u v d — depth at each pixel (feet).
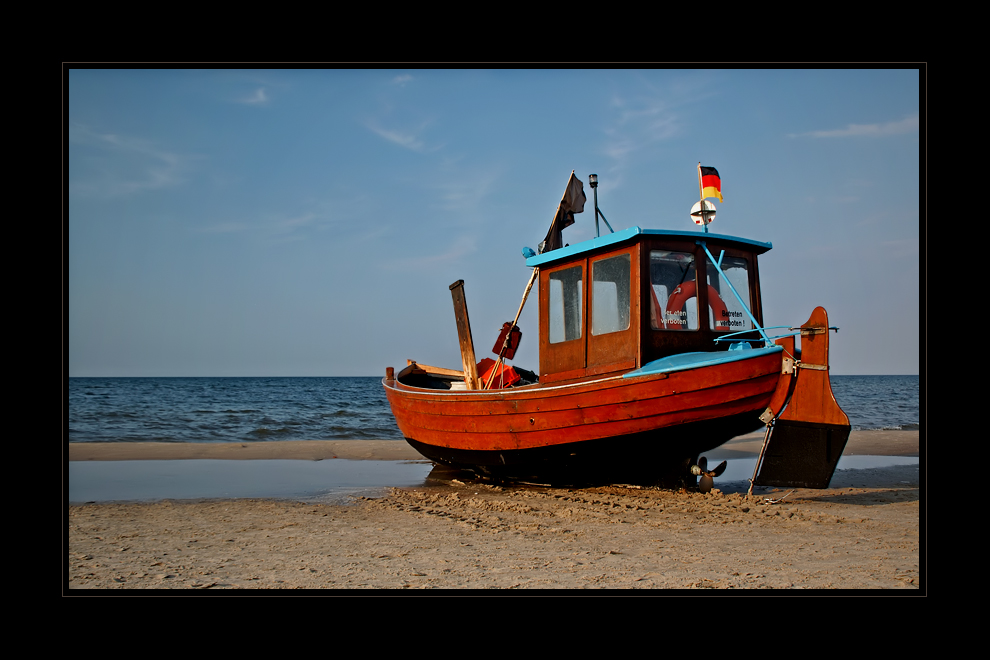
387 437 60.29
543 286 29.48
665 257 25.73
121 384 216.54
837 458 22.40
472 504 26.58
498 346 33.76
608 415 25.30
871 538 20.13
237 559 17.78
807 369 22.98
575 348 27.68
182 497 28.91
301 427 67.36
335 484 33.09
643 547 19.04
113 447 47.39
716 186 27.12
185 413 83.82
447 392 32.01
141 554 18.38
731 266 27.25
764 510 24.52
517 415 28.40
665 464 27.61
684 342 25.53
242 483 33.30
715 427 24.18
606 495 28.37
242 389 175.01
